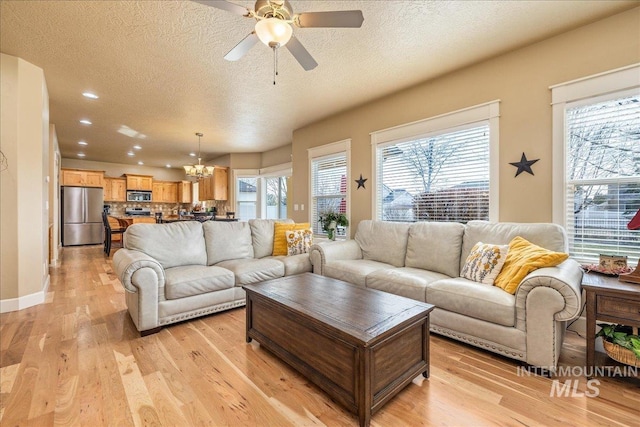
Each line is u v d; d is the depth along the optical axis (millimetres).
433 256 2926
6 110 2893
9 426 1400
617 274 2064
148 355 2094
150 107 4266
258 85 3549
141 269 2393
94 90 3654
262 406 1574
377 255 3439
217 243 3412
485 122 2996
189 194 9977
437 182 3436
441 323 2311
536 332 1849
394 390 1573
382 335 1466
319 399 1635
